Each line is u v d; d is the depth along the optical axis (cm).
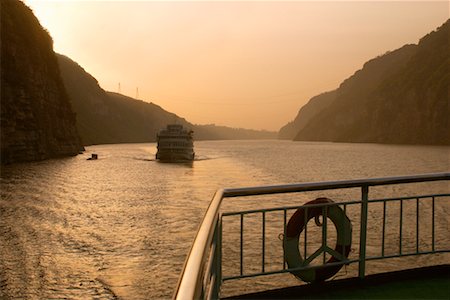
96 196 4022
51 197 3881
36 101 9606
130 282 1562
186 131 11075
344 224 454
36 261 1817
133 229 2477
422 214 2711
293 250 442
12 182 5025
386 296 407
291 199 3616
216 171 7594
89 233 2367
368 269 1528
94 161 10062
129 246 2073
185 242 2150
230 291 1342
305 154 14912
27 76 9244
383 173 7081
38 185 4794
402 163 9575
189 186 5034
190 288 130
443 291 418
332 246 1809
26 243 2125
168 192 4397
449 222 2447
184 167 8575
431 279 452
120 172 7038
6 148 7769
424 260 1655
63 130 11706
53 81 11425
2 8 8756
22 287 1518
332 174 6944
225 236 2097
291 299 407
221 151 18738
